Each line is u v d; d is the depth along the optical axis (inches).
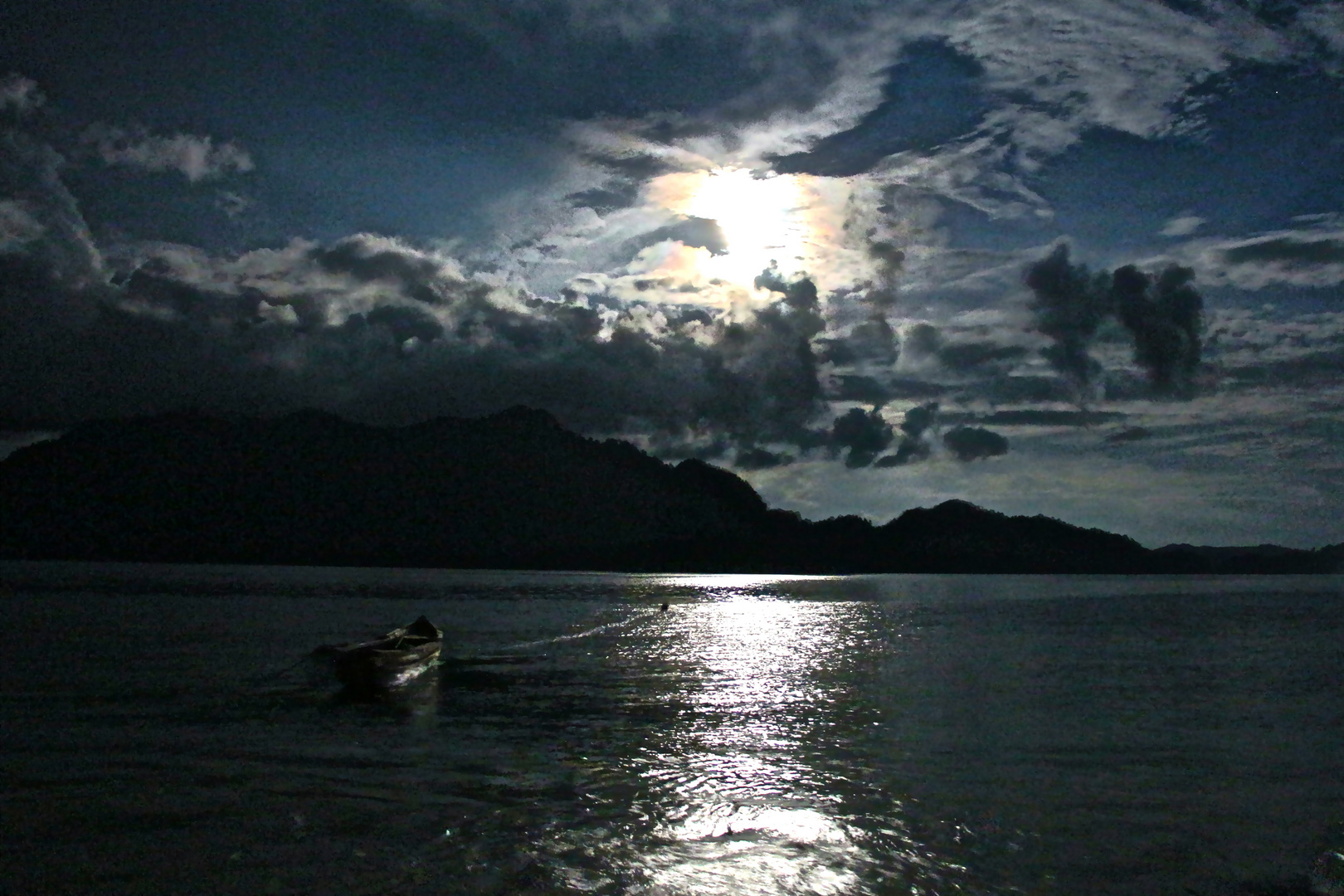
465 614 3850.9
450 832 802.8
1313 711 1457.9
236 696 1512.1
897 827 831.7
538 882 696.4
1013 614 4217.5
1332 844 800.9
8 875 706.8
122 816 839.1
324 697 1517.0
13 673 1744.6
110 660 1957.4
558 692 1636.3
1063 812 882.8
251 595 4845.0
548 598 5388.8
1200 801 926.4
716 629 3260.3
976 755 1120.8
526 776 994.1
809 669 2039.9
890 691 1678.2
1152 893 698.2
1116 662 2190.0
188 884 692.1
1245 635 3029.0
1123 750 1155.3
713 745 1165.1
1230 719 1380.4
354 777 983.0
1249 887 711.7
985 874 727.7
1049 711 1451.8
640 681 1803.6
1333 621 3693.4
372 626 2942.9
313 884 692.7
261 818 834.2
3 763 1030.4
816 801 908.0
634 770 1026.1
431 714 1375.5
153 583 5821.9
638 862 737.6
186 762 1039.6
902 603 5255.9
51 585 5201.8
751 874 716.7
